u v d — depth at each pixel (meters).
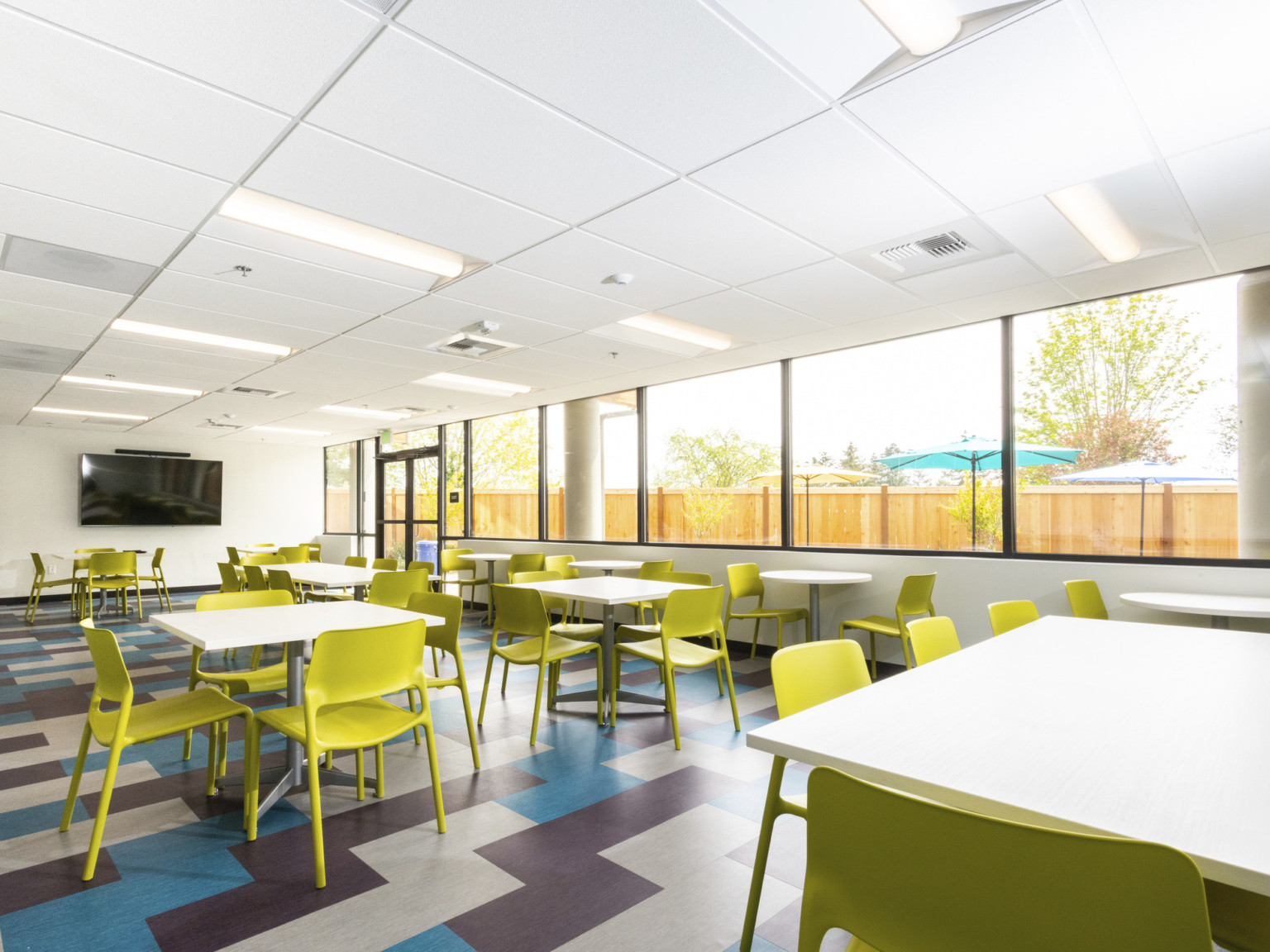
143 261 3.63
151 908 2.06
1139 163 2.68
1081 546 4.57
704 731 3.83
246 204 3.13
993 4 1.84
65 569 10.34
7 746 3.60
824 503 5.84
